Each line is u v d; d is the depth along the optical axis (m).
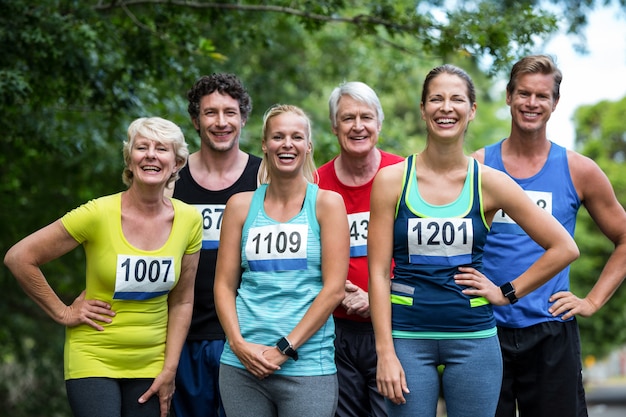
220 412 7.76
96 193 16.36
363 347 7.82
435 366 6.34
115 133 14.43
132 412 6.92
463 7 12.03
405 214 6.27
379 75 21.66
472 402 6.26
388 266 6.36
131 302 6.87
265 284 6.57
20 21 10.48
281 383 6.49
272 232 6.62
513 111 7.41
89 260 6.90
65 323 6.80
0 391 23.73
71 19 11.14
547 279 6.32
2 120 11.52
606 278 7.53
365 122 7.74
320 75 22.64
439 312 6.21
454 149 6.27
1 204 16.73
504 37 10.90
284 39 20.64
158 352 7.02
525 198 6.30
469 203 6.23
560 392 7.32
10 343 22.58
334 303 6.50
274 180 6.73
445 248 6.21
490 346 6.29
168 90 14.15
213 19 12.81
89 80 11.38
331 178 8.02
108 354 6.82
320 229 6.64
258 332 6.51
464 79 6.34
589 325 41.44
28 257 6.75
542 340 7.32
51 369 23.11
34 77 10.87
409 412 6.25
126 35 12.16
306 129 6.71
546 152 7.50
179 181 7.95
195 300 7.76
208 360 7.74
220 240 6.86
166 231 6.94
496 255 7.33
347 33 20.30
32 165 16.25
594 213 7.61
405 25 11.75
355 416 7.91
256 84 20.28
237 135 7.90
